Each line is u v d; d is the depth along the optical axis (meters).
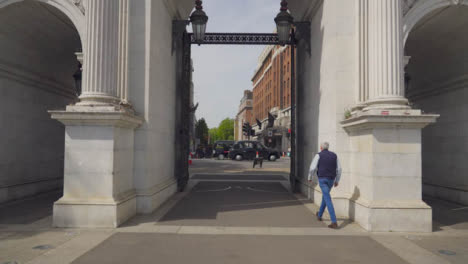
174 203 8.31
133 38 7.29
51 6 7.38
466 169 8.55
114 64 6.61
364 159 6.30
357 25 7.21
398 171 5.92
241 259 4.25
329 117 7.61
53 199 8.85
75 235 5.32
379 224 5.76
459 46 8.33
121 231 5.58
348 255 4.46
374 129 5.93
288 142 42.53
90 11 6.43
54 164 10.70
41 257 4.26
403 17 7.06
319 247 4.80
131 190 6.91
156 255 4.38
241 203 8.41
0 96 8.27
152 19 7.47
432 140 10.08
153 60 7.55
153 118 7.57
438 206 8.36
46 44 9.13
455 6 7.16
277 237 5.30
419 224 5.77
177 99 10.62
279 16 9.23
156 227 5.87
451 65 8.95
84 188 5.90
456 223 6.49
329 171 6.25
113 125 5.94
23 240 5.04
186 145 11.23
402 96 6.37
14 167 8.78
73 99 11.97
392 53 6.37
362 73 7.12
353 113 6.90
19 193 8.84
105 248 4.66
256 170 19.70
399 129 5.96
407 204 5.86
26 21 7.92
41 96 9.99
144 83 7.23
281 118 44.59
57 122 10.88
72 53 10.21
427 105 10.40
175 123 10.36
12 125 8.70
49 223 6.11
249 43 10.85
